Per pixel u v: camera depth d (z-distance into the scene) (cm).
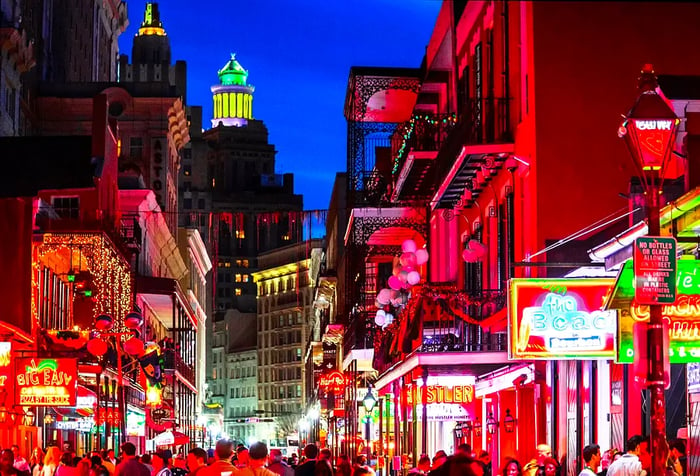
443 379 2789
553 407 2306
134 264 5878
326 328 6906
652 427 1284
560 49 2236
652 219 1317
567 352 1752
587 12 2233
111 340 3888
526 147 2339
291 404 17638
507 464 1855
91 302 4284
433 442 3878
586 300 1758
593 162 2242
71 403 2930
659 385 1291
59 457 2556
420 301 2720
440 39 3269
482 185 2909
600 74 2233
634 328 1341
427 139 3447
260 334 18562
